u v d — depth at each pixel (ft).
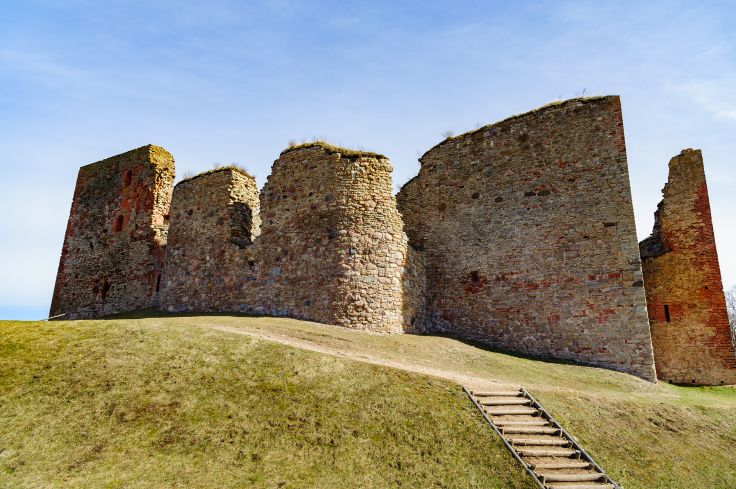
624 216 57.98
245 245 70.64
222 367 39.04
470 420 34.73
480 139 69.41
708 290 61.16
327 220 62.08
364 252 59.82
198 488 27.20
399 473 29.76
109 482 27.27
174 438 31.24
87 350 40.86
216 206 74.43
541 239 61.98
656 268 64.44
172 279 76.38
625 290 56.08
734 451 36.94
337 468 29.68
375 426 33.40
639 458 34.12
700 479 33.17
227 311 67.87
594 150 61.41
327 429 32.78
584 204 60.39
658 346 61.93
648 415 39.93
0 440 30.32
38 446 30.07
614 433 36.40
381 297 58.85
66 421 32.35
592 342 56.39
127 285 89.71
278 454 30.45
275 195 68.13
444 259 68.18
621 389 48.65
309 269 61.62
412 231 71.67
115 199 98.37
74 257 101.04
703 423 40.16
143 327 46.21
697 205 63.82
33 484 26.89
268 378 37.81
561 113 64.44
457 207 68.90
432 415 34.88
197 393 35.63
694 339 60.54
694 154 65.46
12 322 47.29
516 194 64.95
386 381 38.55
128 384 36.24
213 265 71.87
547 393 40.55
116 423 32.32
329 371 39.34
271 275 65.16
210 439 31.32
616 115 61.31
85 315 94.48
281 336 49.37
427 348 53.42
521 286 61.93
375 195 62.23
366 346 49.78
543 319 59.67
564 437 34.60
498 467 30.63
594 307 57.16
